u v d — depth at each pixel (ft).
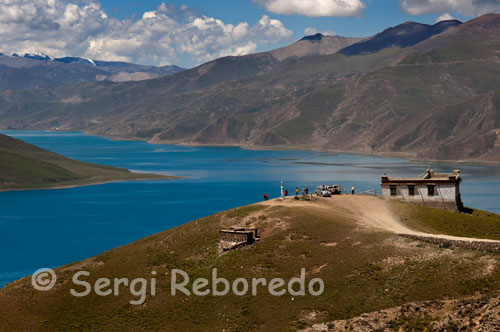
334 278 229.25
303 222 284.82
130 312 238.48
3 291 262.67
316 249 256.11
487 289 190.90
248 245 272.10
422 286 203.92
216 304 232.94
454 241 227.40
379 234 255.70
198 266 268.62
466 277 200.95
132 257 285.84
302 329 202.28
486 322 162.09
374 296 208.64
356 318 194.59
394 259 229.25
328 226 276.41
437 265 213.87
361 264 232.32
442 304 185.88
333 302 213.46
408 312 186.91
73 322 234.99
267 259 255.09
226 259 264.52
